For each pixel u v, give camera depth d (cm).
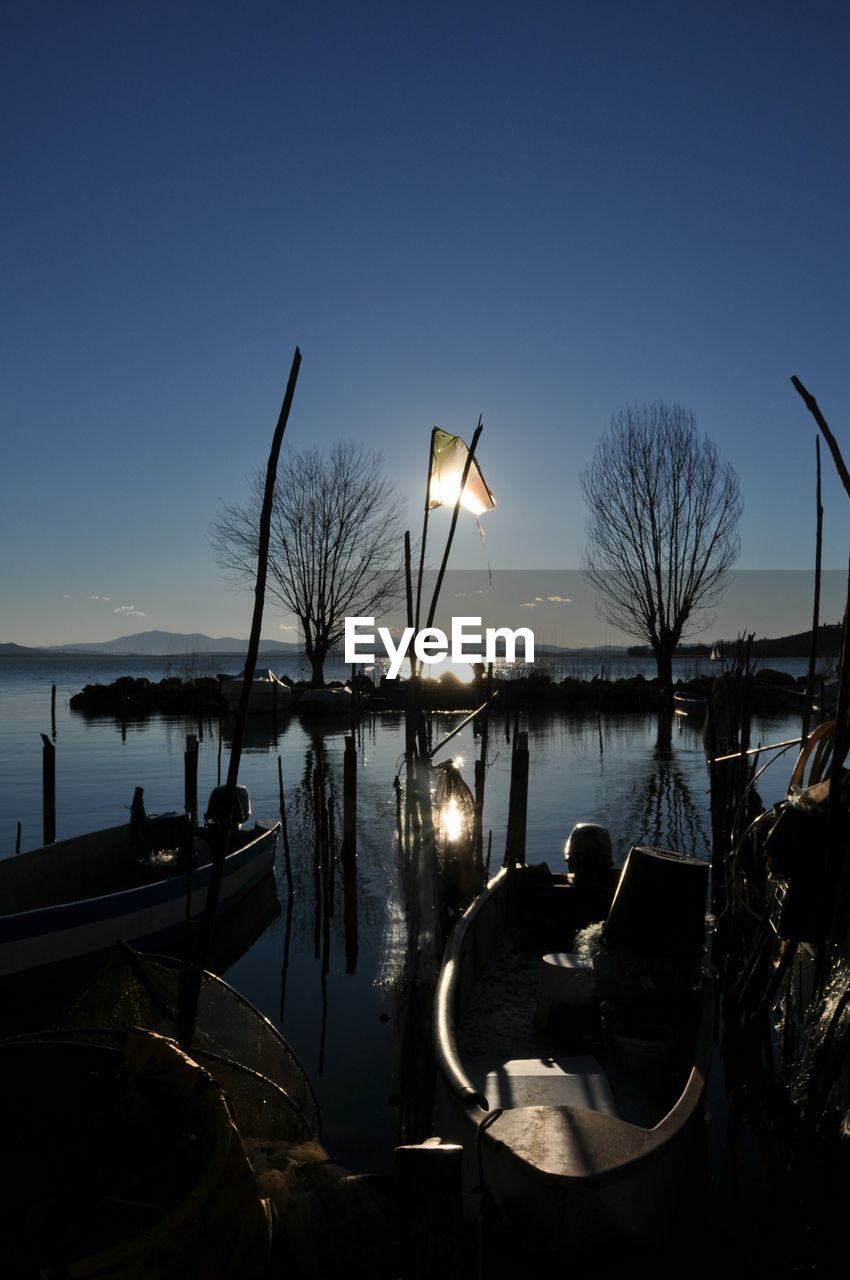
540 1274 434
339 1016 830
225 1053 559
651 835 1603
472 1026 704
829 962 525
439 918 876
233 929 1101
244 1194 402
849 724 518
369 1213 454
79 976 859
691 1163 507
